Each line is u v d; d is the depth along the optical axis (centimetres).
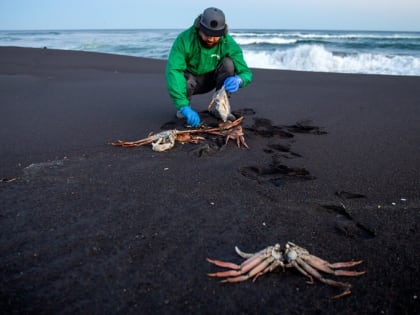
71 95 354
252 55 746
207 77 250
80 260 110
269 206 142
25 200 147
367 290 98
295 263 100
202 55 228
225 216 135
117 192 154
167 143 203
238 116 273
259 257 102
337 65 655
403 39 1248
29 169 179
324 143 215
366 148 206
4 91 373
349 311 91
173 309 92
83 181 165
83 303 93
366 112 284
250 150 204
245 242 119
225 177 169
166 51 985
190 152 199
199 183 162
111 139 224
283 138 224
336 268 106
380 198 149
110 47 1155
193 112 225
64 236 122
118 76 473
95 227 127
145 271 105
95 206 142
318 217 135
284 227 128
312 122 259
